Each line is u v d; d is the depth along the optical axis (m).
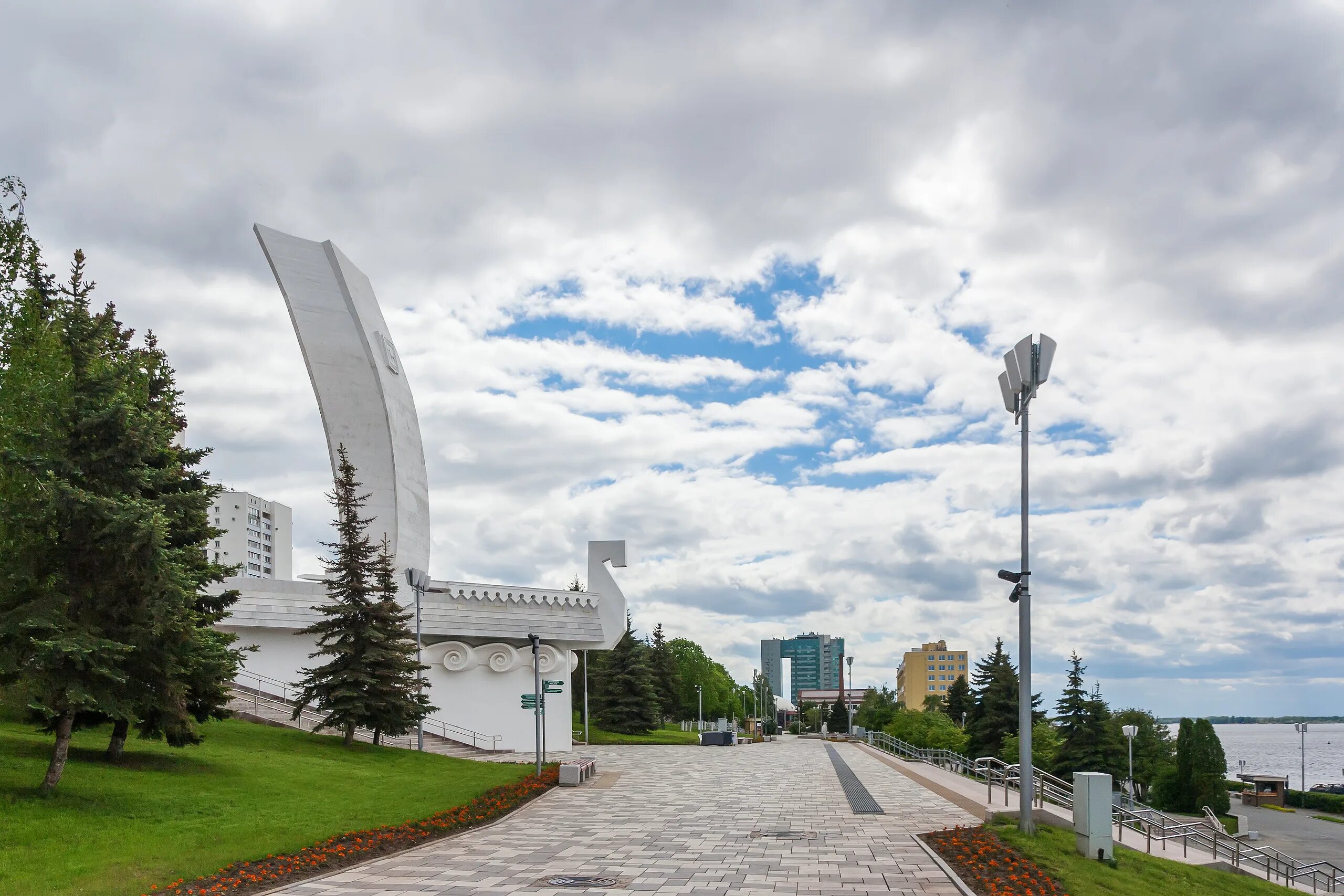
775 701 186.75
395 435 49.62
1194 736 64.88
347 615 37.19
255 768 26.25
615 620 52.78
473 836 20.50
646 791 29.84
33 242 21.88
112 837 16.64
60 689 18.25
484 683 48.22
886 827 21.27
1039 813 20.52
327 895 14.36
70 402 19.92
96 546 19.06
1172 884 17.64
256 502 125.81
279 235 49.56
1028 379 19.30
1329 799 76.38
